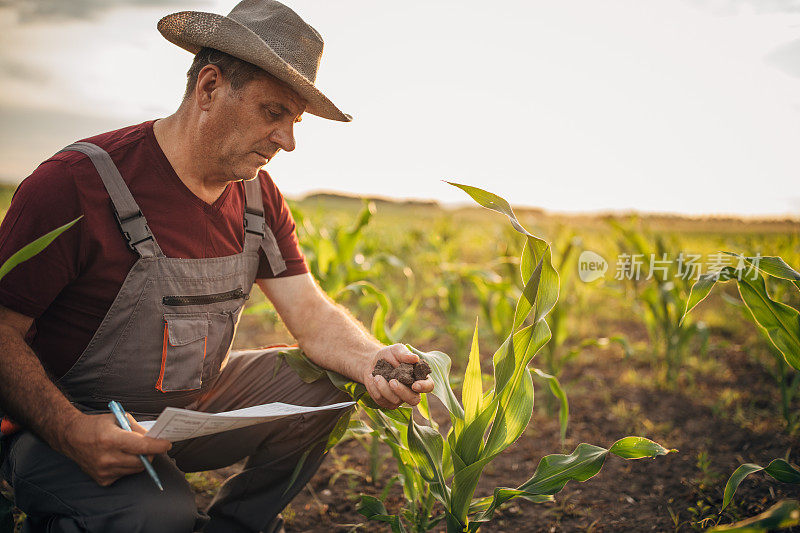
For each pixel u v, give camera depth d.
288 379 1.77
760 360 3.92
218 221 1.56
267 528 1.80
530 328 1.42
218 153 1.43
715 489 2.20
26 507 1.37
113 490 1.29
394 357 1.50
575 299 5.27
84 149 1.40
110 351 1.43
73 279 1.38
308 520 2.06
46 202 1.31
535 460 2.57
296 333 1.77
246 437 1.70
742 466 1.55
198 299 1.51
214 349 1.58
